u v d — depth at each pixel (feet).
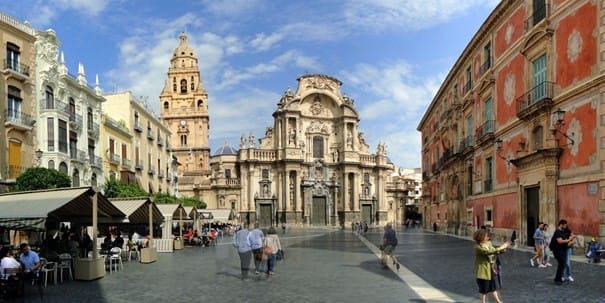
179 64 347.77
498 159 112.06
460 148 147.95
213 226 215.92
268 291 49.34
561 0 81.05
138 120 192.44
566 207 78.84
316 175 304.30
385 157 322.96
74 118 140.15
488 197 120.06
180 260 86.74
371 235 193.26
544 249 63.46
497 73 112.88
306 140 305.73
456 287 48.91
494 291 36.47
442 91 177.37
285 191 291.99
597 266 61.87
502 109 109.50
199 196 290.97
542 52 87.76
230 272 66.54
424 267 67.56
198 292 49.83
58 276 63.57
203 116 340.59
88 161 143.13
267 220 294.25
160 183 217.77
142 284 56.34
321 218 304.30
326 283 54.08
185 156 333.21
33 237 101.14
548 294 43.39
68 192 62.64
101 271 62.69
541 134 88.84
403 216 342.23
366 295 45.70
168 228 116.78
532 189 92.79
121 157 172.76
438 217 193.16
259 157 296.51
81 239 87.66
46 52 125.80
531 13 92.32
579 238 74.59
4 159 109.60
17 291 48.03
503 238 107.96
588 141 73.00
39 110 122.42
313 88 306.76
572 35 77.61
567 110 78.89
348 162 303.48
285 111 295.07
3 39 111.45
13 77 113.50
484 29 119.34
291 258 87.35
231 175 300.81
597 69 70.90
